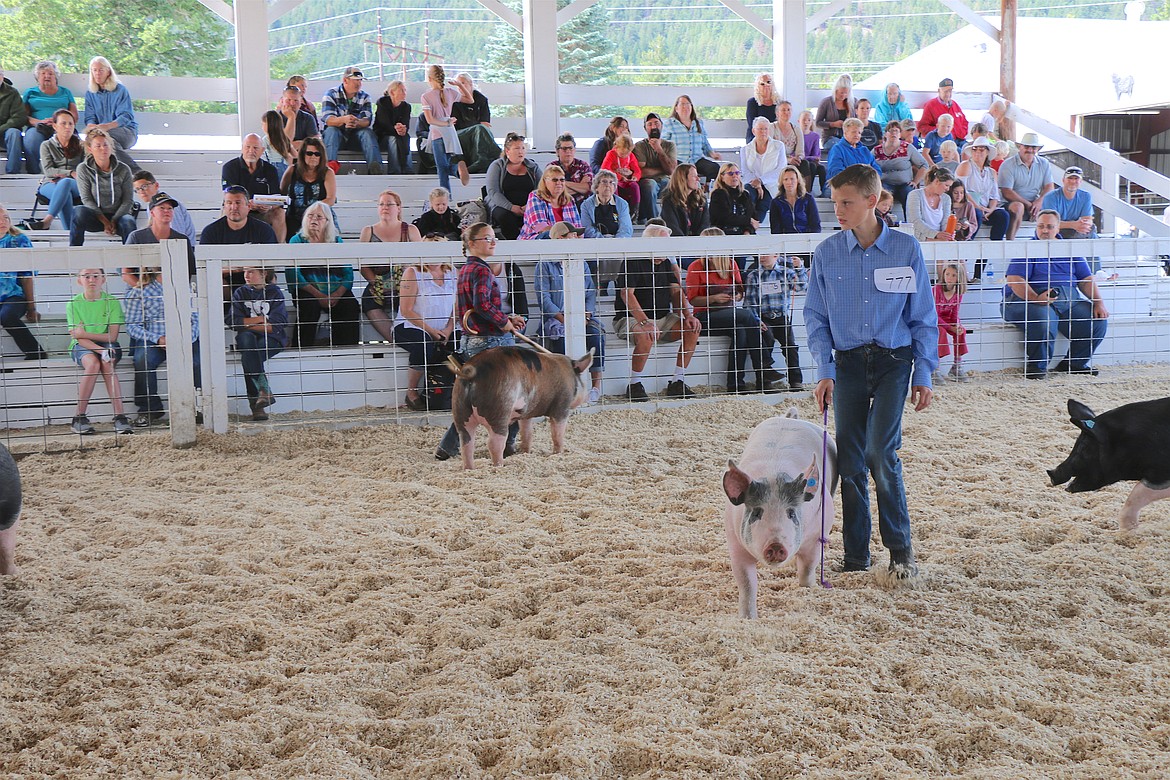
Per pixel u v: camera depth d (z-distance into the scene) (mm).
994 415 8492
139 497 6219
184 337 7598
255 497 6184
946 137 13984
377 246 8266
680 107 12406
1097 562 4602
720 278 9633
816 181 13102
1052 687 3311
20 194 11117
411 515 5688
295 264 8094
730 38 39969
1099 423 4758
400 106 12195
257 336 8445
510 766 2852
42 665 3588
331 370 8422
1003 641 3732
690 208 10492
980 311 11398
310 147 10086
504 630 3979
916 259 4328
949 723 3014
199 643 3844
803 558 4297
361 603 4281
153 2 30875
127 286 8391
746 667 3434
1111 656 3594
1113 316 12023
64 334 8367
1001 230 12750
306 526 5500
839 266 4395
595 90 14359
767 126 12422
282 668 3611
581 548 5020
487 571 4754
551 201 9898
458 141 12008
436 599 4340
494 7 13852
